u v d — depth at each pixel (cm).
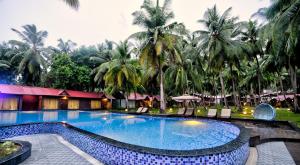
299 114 1998
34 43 3241
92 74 3447
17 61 3341
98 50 3847
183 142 846
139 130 1182
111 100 3644
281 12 1514
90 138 581
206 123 1431
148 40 2094
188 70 2994
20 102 2523
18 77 3641
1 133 827
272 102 4409
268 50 2181
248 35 2575
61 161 500
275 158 524
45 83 3497
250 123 1310
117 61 2720
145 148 441
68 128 792
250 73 3644
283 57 2048
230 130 1054
